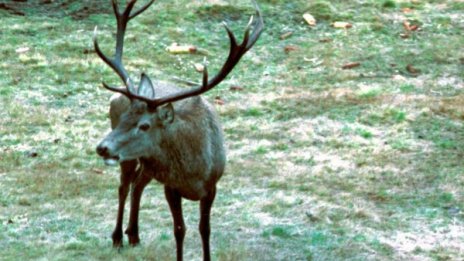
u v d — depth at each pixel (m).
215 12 31.77
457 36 30.77
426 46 29.69
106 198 18.09
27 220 16.75
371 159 20.72
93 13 31.48
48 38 29.00
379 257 15.38
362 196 18.56
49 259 14.65
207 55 28.64
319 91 25.69
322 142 21.89
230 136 22.23
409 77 27.28
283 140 22.02
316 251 15.55
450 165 20.39
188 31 30.31
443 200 18.39
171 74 27.00
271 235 16.23
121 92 12.84
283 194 18.53
